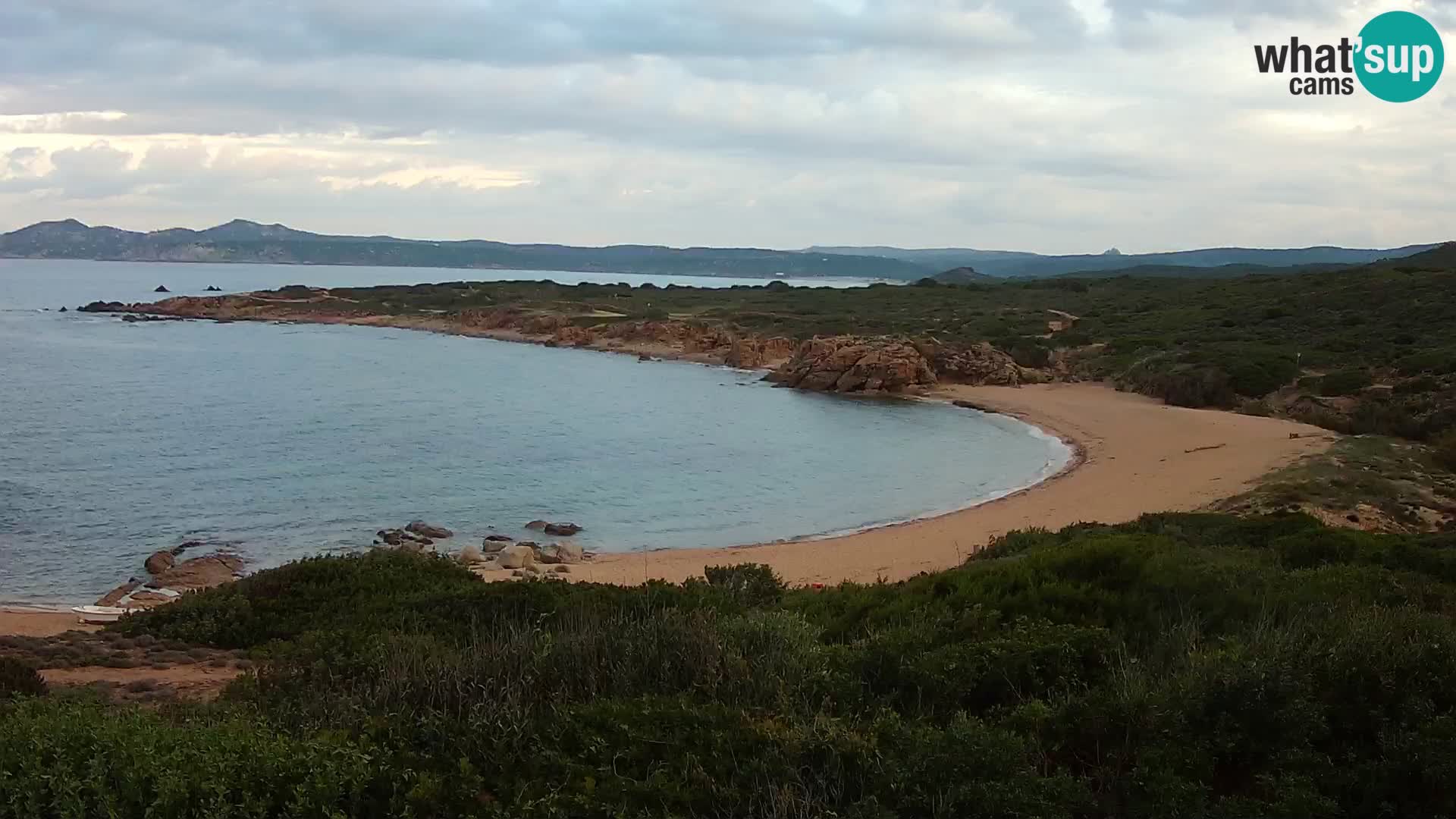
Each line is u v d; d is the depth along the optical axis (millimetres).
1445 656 6539
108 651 13945
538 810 5051
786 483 36625
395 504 31797
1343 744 5883
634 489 35156
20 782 4945
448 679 6621
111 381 61062
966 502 33250
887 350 65562
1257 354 56156
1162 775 5293
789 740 5699
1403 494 26016
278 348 87688
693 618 8023
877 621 10039
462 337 103562
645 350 89312
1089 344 72750
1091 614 9242
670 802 5164
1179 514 20781
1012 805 5027
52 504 29828
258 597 16234
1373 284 72125
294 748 5520
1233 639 7539
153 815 4824
